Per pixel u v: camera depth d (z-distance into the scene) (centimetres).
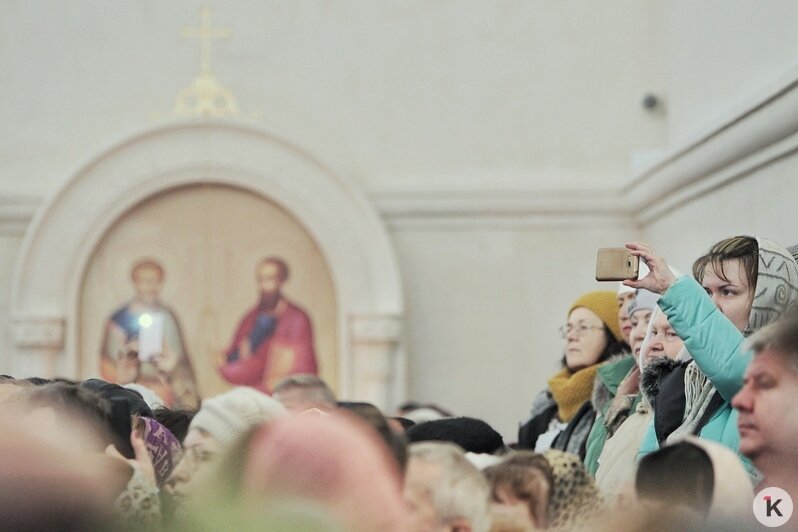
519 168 1978
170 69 1966
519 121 1981
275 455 361
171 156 1912
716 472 444
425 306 1961
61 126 1962
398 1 1989
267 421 395
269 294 1931
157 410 862
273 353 1923
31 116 1961
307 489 353
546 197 1953
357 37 1983
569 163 1975
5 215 1939
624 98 1977
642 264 846
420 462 446
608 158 1972
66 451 339
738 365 618
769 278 695
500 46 1986
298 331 1925
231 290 1933
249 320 1930
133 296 1923
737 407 483
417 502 439
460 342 1956
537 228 1964
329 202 1916
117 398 601
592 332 973
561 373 999
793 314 490
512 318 1958
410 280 1962
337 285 1914
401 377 1914
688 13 1775
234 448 373
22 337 1888
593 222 1959
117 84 1966
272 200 1927
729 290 698
